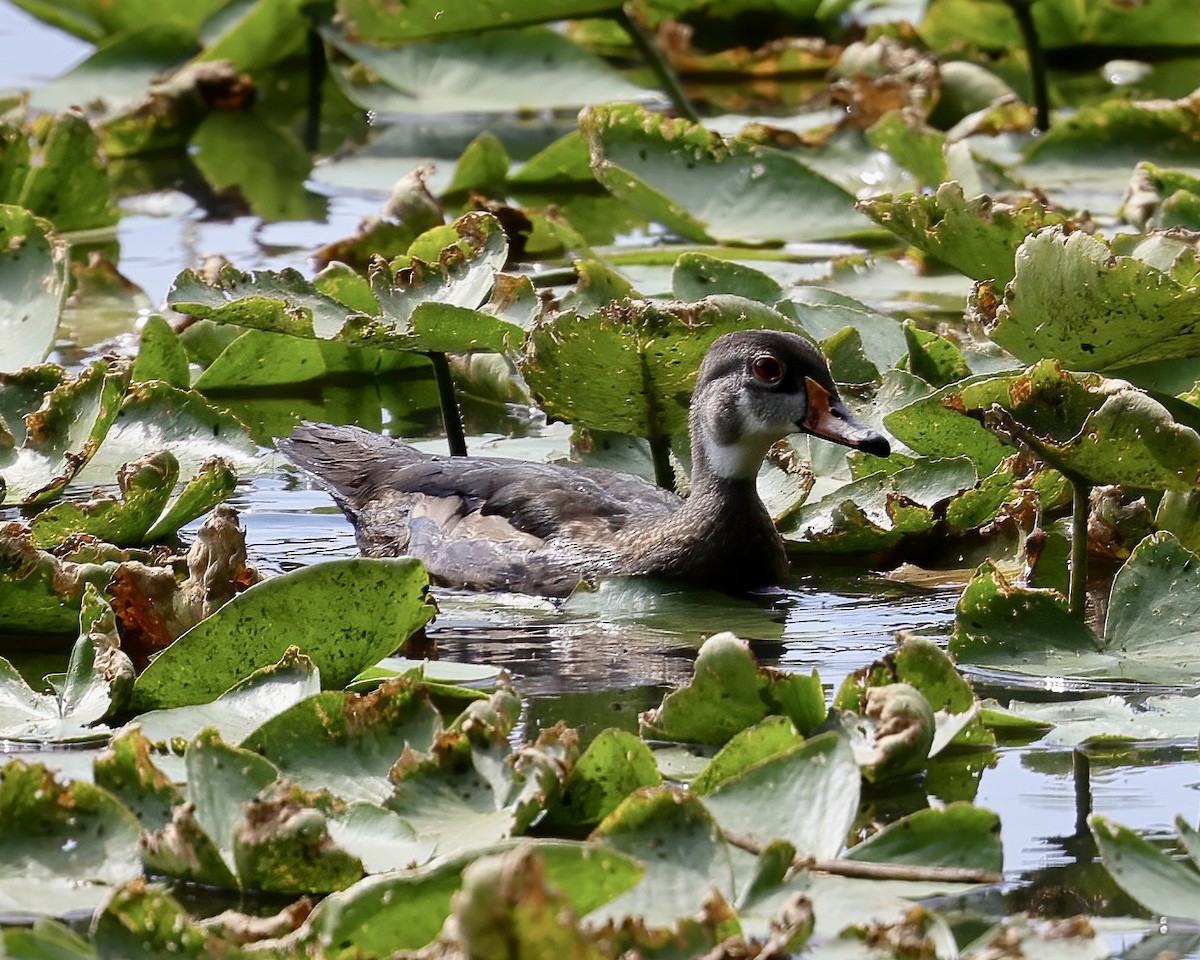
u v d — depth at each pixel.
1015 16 23.73
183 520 14.25
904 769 9.77
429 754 9.43
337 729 9.77
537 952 6.27
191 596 11.79
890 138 20.72
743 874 8.56
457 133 25.89
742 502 14.14
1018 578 13.38
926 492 14.44
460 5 24.00
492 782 9.30
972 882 8.62
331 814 9.02
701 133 20.45
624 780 9.21
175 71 26.61
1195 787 9.75
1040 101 23.95
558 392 14.89
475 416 17.88
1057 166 21.97
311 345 18.38
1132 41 27.08
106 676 10.62
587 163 22.92
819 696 9.98
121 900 7.70
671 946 7.67
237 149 25.30
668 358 14.41
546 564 14.52
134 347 18.09
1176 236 15.13
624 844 8.51
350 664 11.03
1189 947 8.02
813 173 20.50
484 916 6.23
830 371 15.19
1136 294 13.03
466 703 11.15
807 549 14.73
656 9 28.55
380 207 22.75
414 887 7.84
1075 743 10.24
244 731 10.15
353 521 15.68
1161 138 21.97
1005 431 11.32
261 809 8.55
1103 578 13.39
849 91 23.48
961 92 24.66
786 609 13.47
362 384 18.81
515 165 24.11
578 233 20.72
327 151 25.20
